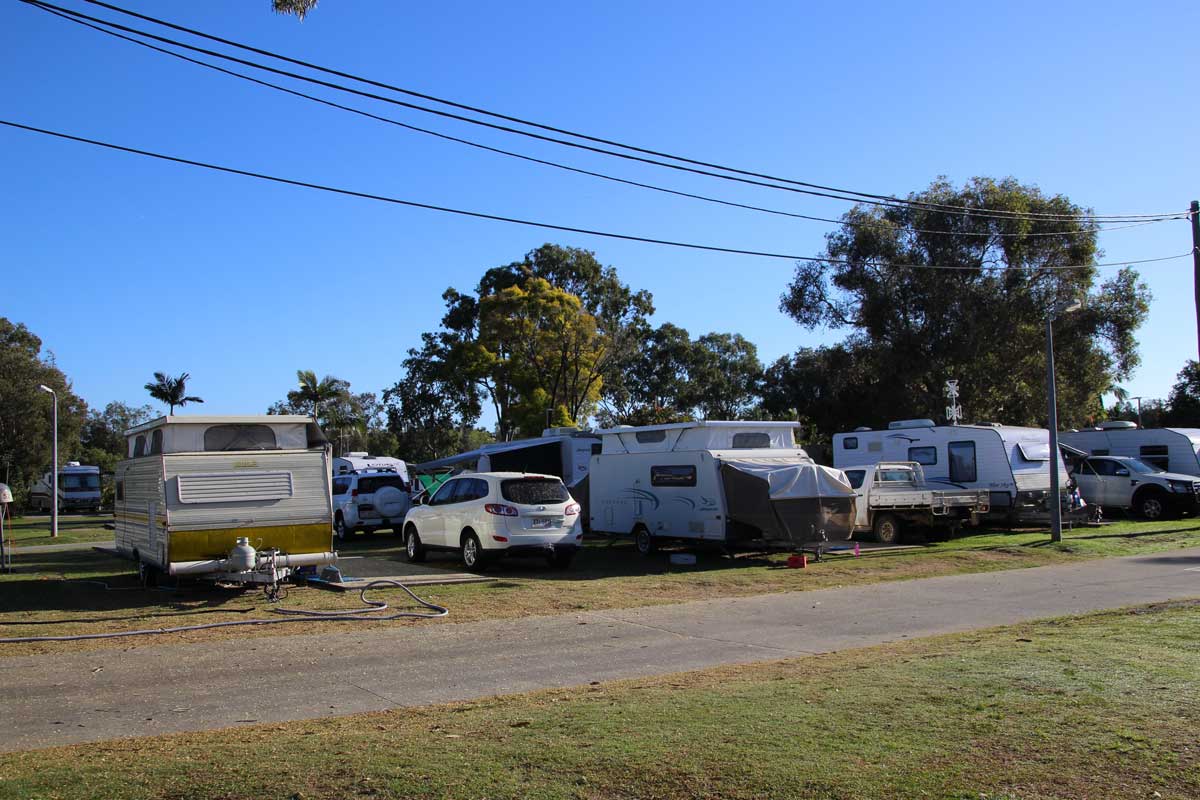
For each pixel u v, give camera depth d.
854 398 40.34
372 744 5.74
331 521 13.30
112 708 7.24
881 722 6.06
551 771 5.05
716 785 4.82
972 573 16.17
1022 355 36.81
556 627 11.07
